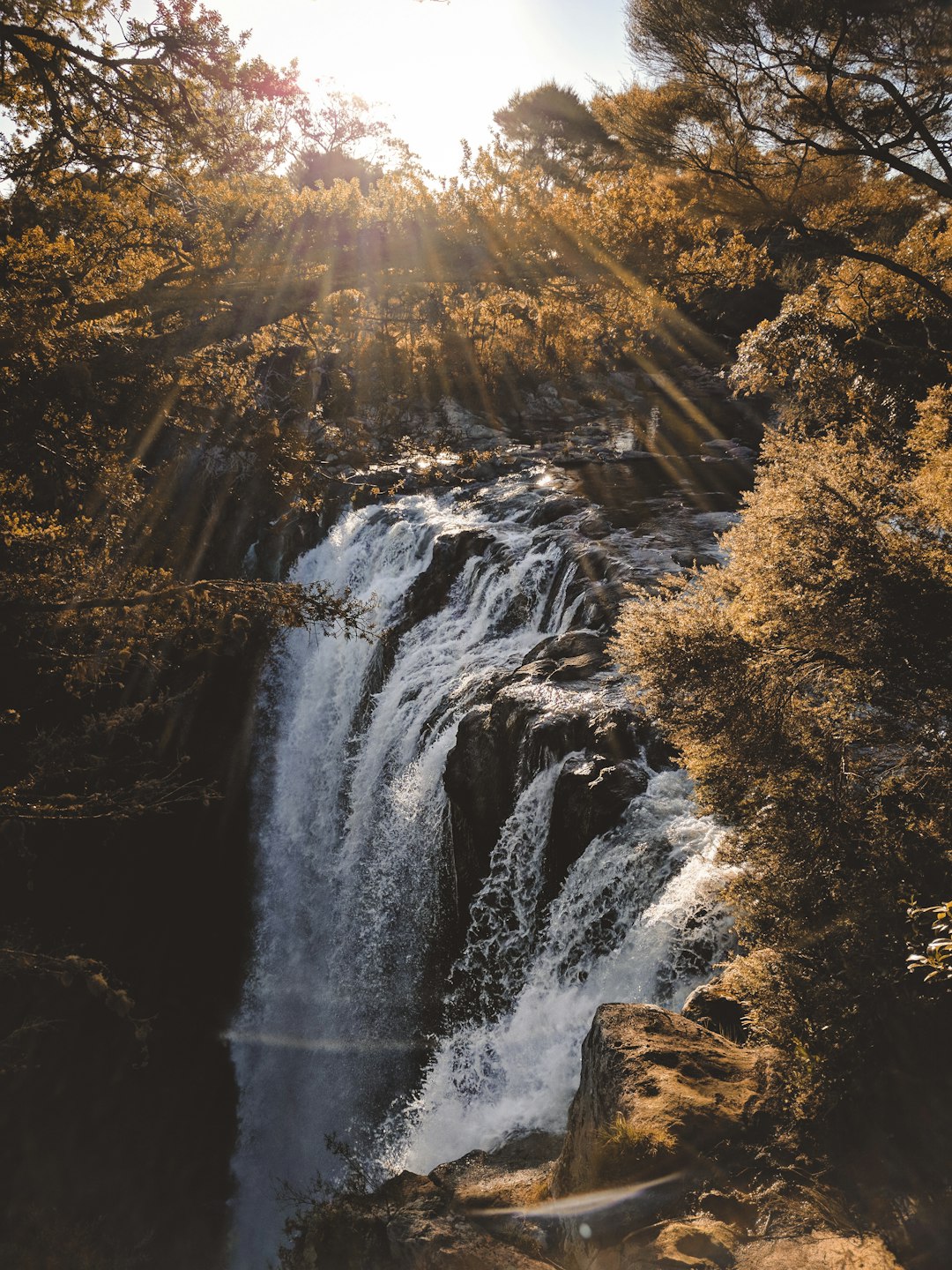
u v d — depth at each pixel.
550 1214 5.52
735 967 6.26
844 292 19.47
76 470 8.52
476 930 12.74
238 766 22.31
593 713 12.18
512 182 9.22
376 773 17.36
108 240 9.07
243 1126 19.98
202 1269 18.47
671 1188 4.71
